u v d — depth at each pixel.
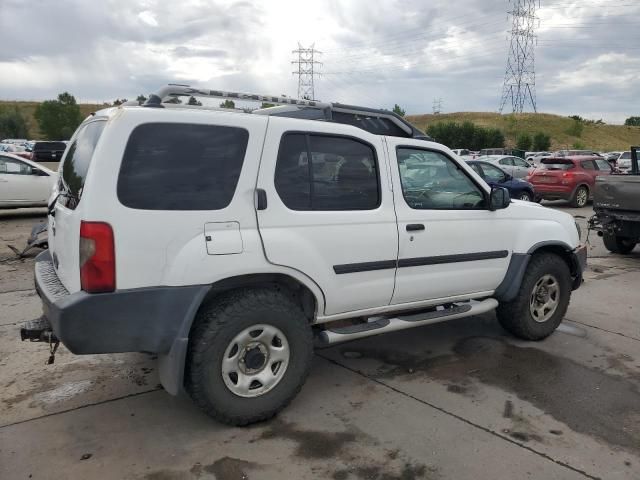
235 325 3.22
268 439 3.29
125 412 3.59
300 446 3.21
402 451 3.17
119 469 2.96
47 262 4.04
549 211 5.09
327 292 3.65
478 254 4.47
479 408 3.71
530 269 4.84
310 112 4.36
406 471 2.98
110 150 2.93
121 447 3.17
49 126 87.25
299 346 3.48
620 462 3.09
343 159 3.74
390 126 4.51
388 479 2.91
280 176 3.43
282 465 3.02
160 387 3.96
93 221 2.87
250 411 3.35
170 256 3.05
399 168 4.06
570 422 3.54
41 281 3.51
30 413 3.55
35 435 3.29
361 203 3.81
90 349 2.94
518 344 4.98
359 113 4.29
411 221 4.04
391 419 3.54
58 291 3.22
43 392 3.86
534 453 3.16
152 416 3.54
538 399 3.86
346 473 2.96
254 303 3.29
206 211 3.14
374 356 4.66
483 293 4.66
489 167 15.79
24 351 4.59
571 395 3.93
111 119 2.98
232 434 3.33
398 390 3.98
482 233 4.48
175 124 3.10
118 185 2.93
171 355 3.09
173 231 3.05
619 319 5.82
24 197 12.91
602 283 7.50
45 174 13.16
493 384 4.11
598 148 94.31
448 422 3.51
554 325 5.11
